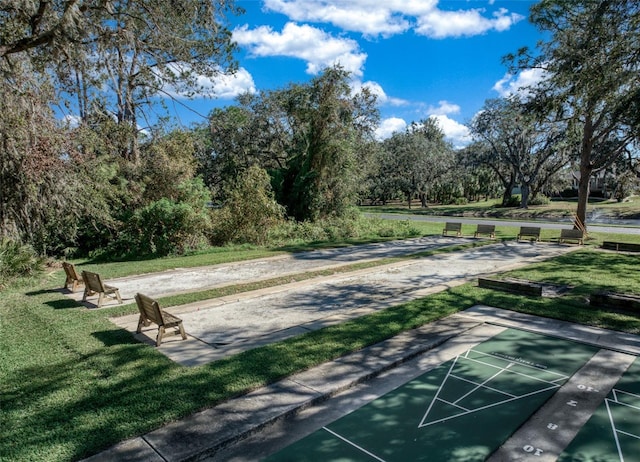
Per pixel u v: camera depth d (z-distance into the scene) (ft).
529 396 16.61
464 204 199.62
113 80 42.11
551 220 116.37
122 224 56.65
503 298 30.71
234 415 15.08
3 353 20.99
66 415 14.87
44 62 37.47
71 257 56.08
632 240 66.23
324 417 15.38
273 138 113.09
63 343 22.44
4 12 35.22
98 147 54.65
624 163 94.99
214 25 42.32
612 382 17.72
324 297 32.68
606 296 27.84
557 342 22.35
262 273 43.24
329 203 83.46
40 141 42.50
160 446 13.21
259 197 66.23
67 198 47.96
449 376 18.56
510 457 12.86
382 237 75.77
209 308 29.91
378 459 12.84
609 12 41.27
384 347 21.67
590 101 46.37
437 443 13.58
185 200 62.03
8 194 42.27
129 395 16.37
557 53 49.01
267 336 23.58
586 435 13.96
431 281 37.96
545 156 136.98
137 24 40.55
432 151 178.09
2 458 12.39
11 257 39.47
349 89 82.43
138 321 25.68
